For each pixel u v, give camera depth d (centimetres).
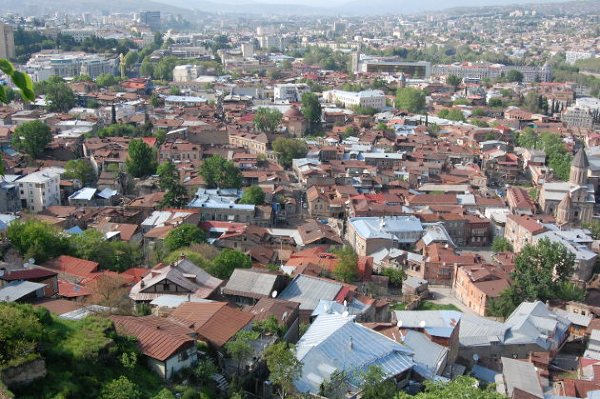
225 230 17925
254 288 11831
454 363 11131
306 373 8238
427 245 17938
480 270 15712
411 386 8856
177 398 7081
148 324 8044
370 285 15425
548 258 15600
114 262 13962
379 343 9262
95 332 7431
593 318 14000
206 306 9162
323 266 15338
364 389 7969
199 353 8075
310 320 11112
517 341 12106
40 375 6456
